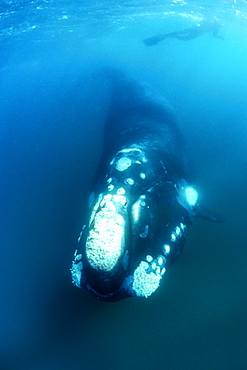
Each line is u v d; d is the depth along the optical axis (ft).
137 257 18.12
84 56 74.43
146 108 35.09
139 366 18.99
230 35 70.90
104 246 15.89
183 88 52.06
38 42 69.56
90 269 16.08
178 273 23.04
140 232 18.52
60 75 75.77
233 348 18.90
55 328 22.06
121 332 20.70
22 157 42.16
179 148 29.53
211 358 18.65
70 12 65.10
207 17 65.00
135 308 21.58
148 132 27.55
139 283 17.89
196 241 25.00
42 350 21.03
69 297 23.62
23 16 64.08
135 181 20.22
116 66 59.21
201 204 27.09
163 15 66.59
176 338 19.85
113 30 70.08
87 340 20.81
